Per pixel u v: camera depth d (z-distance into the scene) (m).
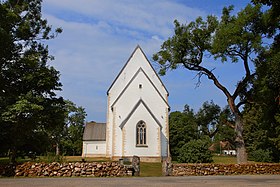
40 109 20.25
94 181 15.79
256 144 44.78
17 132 21.27
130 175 21.05
